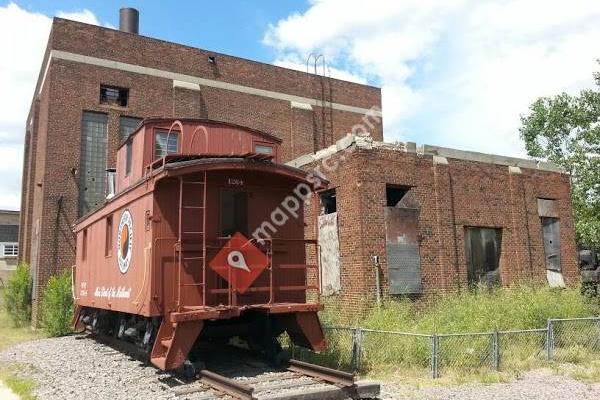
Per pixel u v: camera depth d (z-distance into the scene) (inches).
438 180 618.5
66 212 773.9
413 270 579.2
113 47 860.0
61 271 754.8
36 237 828.6
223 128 467.2
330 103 1112.2
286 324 370.9
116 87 858.8
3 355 492.7
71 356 445.1
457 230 626.2
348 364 385.4
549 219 732.7
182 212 341.4
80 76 819.4
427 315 534.9
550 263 714.8
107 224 445.7
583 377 360.5
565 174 756.0
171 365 303.3
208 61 964.6
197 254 341.4
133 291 356.2
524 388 328.5
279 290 370.3
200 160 335.0
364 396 280.4
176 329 310.5
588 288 711.7
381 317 484.4
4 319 851.4
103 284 442.0
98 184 814.5
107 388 309.7
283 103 1046.4
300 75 1080.8
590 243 823.7
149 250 329.7
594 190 834.2
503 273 664.4
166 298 327.9
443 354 383.9
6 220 1606.8
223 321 376.2
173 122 438.3
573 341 457.7
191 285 323.9
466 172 649.6
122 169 483.5
